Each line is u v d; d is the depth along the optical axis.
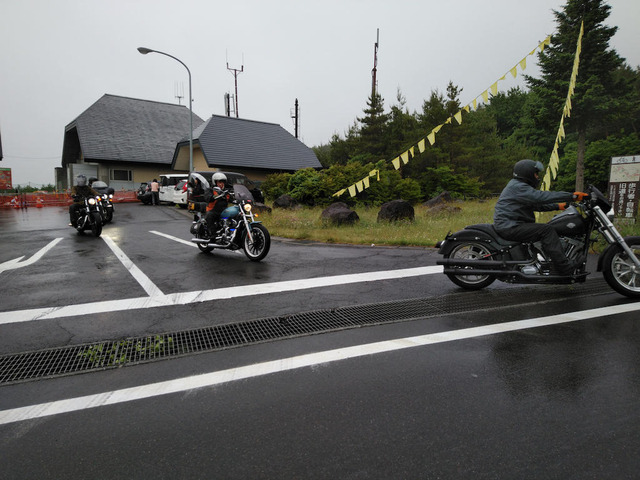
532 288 5.26
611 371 2.99
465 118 27.66
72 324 4.13
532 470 1.96
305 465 2.04
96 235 10.82
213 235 7.76
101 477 1.98
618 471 1.95
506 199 4.85
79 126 31.33
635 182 9.06
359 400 2.64
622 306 4.44
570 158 22.86
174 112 38.03
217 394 2.76
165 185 23.28
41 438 2.31
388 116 30.75
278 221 12.18
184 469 2.03
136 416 2.52
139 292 5.29
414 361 3.20
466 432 2.28
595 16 17.12
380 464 2.03
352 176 17.42
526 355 3.27
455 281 5.30
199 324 4.11
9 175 30.75
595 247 7.01
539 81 18.92
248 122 30.56
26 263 7.26
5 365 3.26
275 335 3.80
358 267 6.64
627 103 17.70
